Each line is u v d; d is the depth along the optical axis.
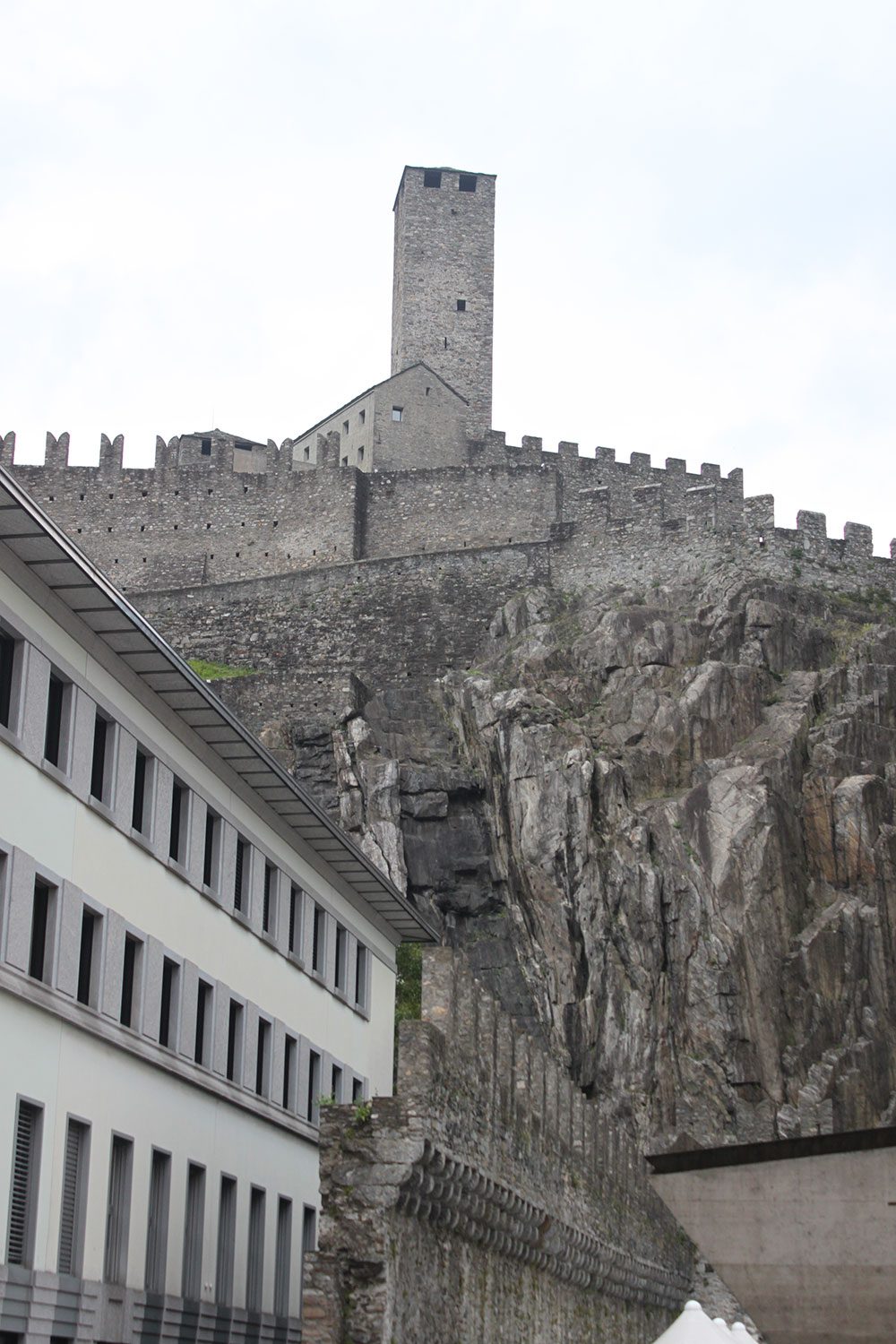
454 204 133.25
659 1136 83.88
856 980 87.00
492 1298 44.75
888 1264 41.94
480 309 131.88
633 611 99.81
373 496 109.31
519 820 91.12
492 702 95.06
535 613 102.19
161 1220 43.91
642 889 88.31
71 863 39.38
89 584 38.44
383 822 91.19
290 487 109.44
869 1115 84.19
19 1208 36.12
